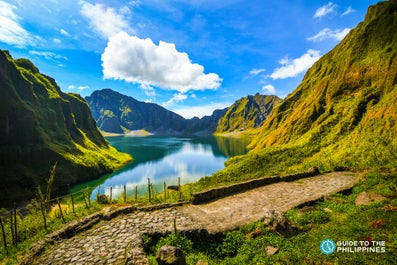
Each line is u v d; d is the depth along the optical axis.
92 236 12.41
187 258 9.70
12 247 13.75
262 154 54.28
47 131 87.38
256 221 12.13
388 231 8.95
